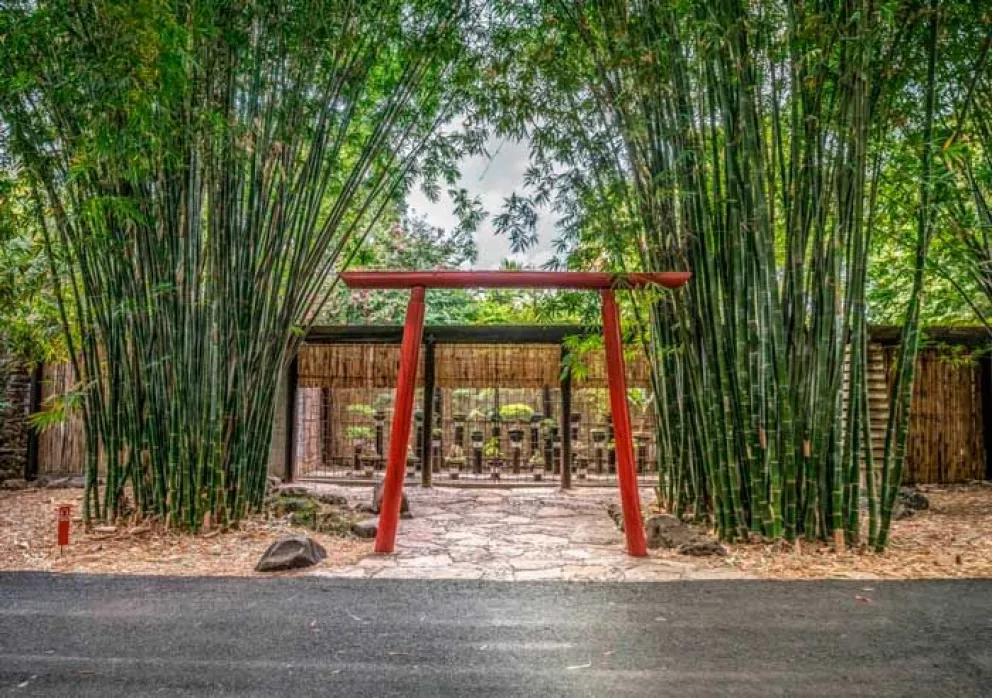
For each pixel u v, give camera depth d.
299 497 4.79
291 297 4.35
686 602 2.56
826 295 3.37
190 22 2.97
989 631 2.24
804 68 3.32
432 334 6.14
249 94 3.75
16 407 5.97
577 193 3.80
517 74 3.94
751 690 1.80
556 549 3.55
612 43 3.54
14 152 3.26
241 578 2.91
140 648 2.09
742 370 3.50
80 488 5.56
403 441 3.53
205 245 3.90
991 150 3.74
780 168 3.43
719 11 3.18
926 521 4.19
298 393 6.70
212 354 3.78
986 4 3.01
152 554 3.36
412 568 3.13
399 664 1.97
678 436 4.30
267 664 1.97
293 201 4.19
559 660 2.00
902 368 3.33
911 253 4.44
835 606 2.51
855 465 3.40
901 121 3.39
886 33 3.17
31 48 2.86
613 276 3.42
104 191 3.49
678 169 3.60
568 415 6.11
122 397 3.92
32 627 2.28
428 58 4.11
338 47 3.78
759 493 3.47
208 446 3.81
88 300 3.81
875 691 1.79
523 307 8.56
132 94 2.68
